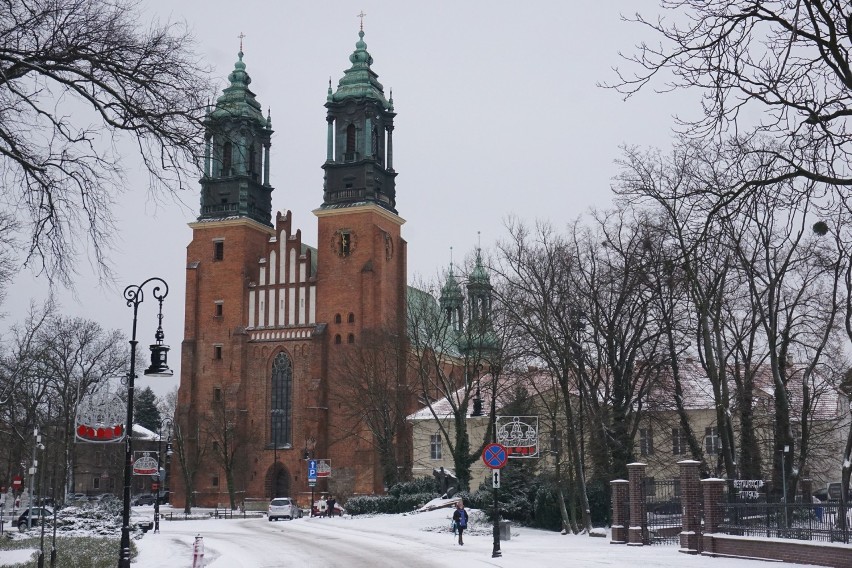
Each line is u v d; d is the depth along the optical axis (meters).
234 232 112.50
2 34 14.73
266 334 110.06
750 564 29.17
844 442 62.81
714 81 14.89
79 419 29.80
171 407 156.00
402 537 51.00
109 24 15.11
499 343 67.00
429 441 92.50
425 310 83.94
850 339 39.91
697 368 57.44
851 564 26.09
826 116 15.41
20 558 40.47
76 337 83.38
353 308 107.12
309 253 110.81
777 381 45.66
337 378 103.25
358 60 113.75
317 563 35.53
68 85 15.08
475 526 56.66
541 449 61.91
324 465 100.12
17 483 75.50
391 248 111.19
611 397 55.88
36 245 15.54
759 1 14.53
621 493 42.62
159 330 33.53
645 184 44.34
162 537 55.22
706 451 65.00
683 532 35.38
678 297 46.19
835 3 13.97
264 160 118.00
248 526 67.50
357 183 109.88
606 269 56.00
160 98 15.50
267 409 108.81
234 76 117.81
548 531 56.59
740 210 16.33
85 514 67.75
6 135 14.85
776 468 45.56
